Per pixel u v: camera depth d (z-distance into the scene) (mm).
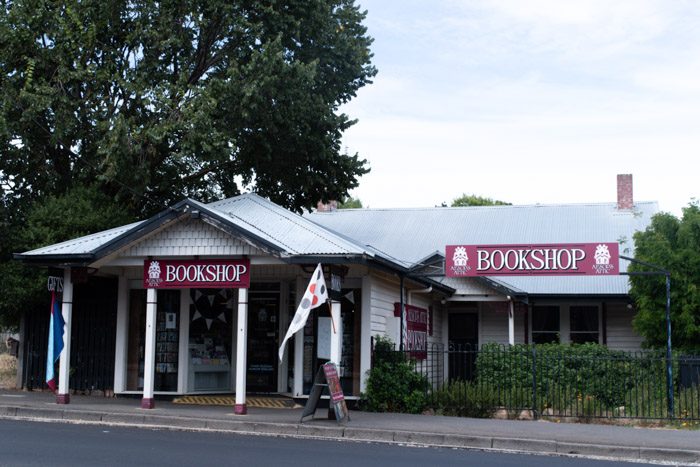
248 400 18938
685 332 20969
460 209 31562
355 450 12633
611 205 30469
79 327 20625
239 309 16641
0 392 20234
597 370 19828
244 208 19219
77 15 21500
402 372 17969
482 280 23859
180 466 10258
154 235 17297
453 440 13977
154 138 20734
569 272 17438
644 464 12266
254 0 22469
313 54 24516
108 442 12391
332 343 16219
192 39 22922
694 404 17531
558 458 12656
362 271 18438
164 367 19703
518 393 18312
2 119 20453
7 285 20406
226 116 22000
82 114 21953
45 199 21781
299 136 23922
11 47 21188
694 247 21406
